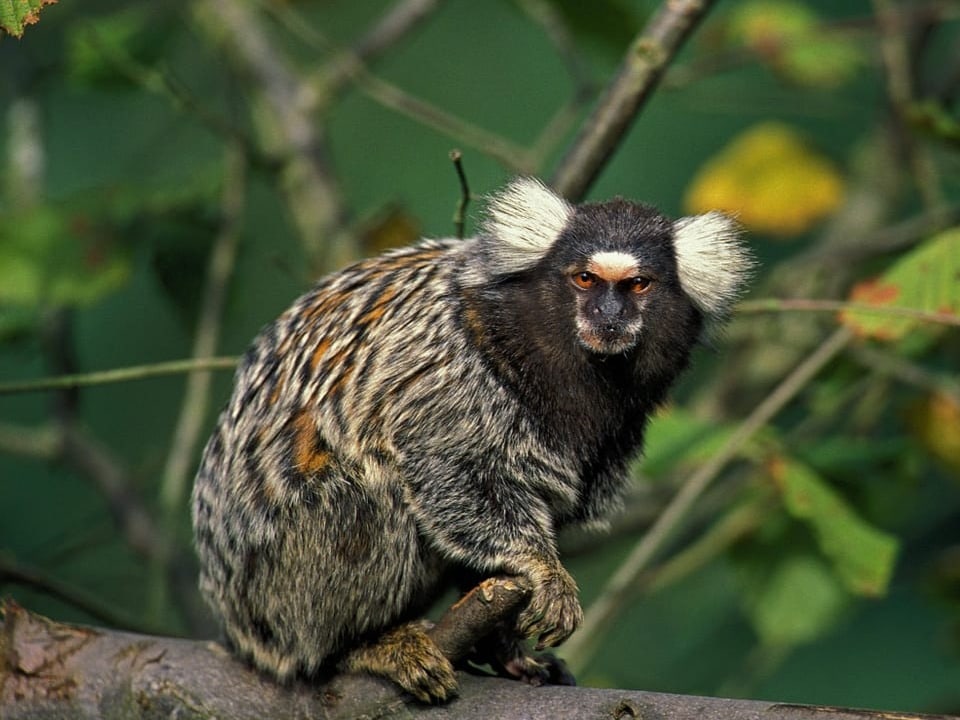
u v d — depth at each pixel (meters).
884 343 10.23
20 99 12.70
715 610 14.41
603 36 12.05
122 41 12.18
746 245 8.60
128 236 11.13
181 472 10.79
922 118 10.16
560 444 7.81
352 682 7.27
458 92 18.75
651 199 17.53
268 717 7.29
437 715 6.93
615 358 7.83
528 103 18.58
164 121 16.27
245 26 12.82
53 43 14.23
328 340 7.73
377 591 7.41
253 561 7.48
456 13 19.30
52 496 16.47
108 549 14.34
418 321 7.70
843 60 12.90
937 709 11.09
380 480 7.43
